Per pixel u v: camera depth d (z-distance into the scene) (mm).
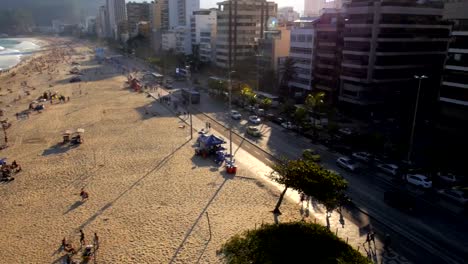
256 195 51281
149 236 42281
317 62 104312
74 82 154375
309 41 104688
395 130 79688
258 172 58938
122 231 43344
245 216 46000
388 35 87688
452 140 70625
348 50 93625
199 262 37656
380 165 58719
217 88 114438
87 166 62562
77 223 45188
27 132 83750
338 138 74062
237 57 153250
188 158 65312
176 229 43531
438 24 94250
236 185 54375
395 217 45031
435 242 40094
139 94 126438
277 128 82688
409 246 39438
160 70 181375
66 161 65125
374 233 41656
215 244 40500
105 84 149125
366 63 89750
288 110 87875
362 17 89562
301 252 34062
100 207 48875
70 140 76250
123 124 88375
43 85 148875
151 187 54188
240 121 89375
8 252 39969
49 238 42344
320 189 40312
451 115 74375
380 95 91500
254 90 118188
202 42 180375
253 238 36688
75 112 101625
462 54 70562
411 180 53594
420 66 94812
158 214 46781
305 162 44594
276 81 119125
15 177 58656
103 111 101875
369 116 90688
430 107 87938
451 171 55062
